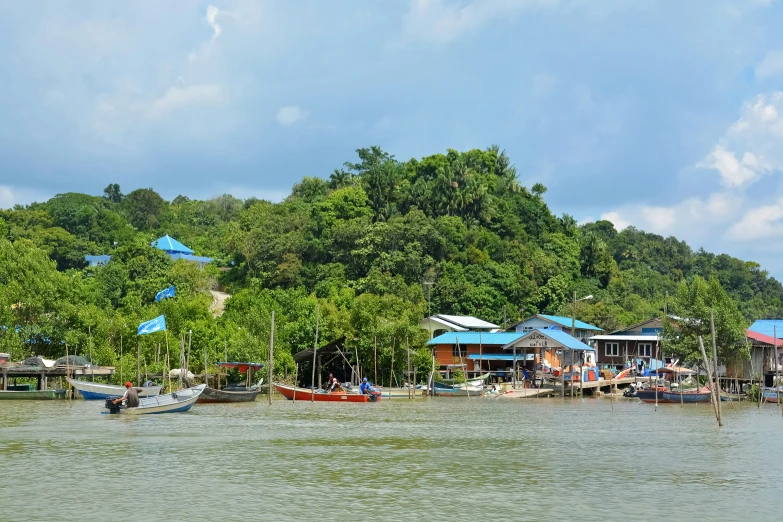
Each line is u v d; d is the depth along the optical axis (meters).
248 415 67.44
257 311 112.31
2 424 57.00
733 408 84.31
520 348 118.44
